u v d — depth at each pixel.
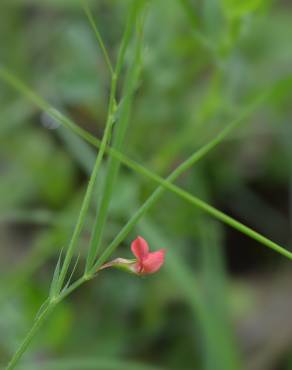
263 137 0.58
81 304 0.48
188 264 0.49
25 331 0.42
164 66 0.47
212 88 0.44
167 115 0.49
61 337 0.42
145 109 0.48
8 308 0.42
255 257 0.56
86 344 0.46
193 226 0.47
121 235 0.29
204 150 0.31
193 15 0.41
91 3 0.56
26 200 0.53
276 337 0.47
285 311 0.50
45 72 0.59
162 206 0.47
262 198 0.58
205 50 0.46
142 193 0.45
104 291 0.48
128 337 0.47
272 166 0.57
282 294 0.52
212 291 0.42
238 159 0.58
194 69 0.50
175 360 0.46
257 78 0.55
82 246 0.47
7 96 0.56
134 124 0.49
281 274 0.54
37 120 0.57
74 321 0.47
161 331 0.47
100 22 0.52
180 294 0.48
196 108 0.49
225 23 0.41
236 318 0.50
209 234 0.45
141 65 0.30
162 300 0.48
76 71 0.46
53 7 0.63
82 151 0.44
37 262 0.47
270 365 0.47
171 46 0.45
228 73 0.46
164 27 0.47
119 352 0.45
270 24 0.58
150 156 0.50
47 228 0.56
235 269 0.56
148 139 0.50
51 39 0.60
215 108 0.45
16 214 0.50
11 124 0.53
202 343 0.41
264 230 0.57
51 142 0.56
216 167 0.56
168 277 0.48
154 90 0.48
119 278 0.48
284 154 0.57
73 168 0.55
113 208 0.43
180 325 0.48
